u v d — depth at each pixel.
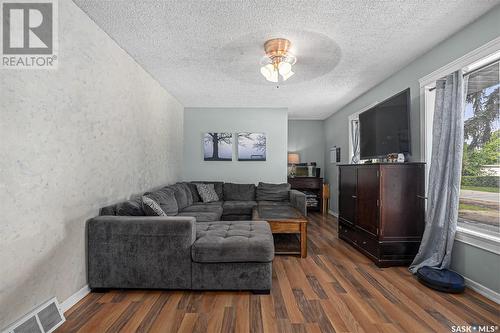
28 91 1.58
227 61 3.07
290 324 1.71
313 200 6.24
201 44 2.65
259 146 5.39
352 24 2.28
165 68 3.28
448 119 2.44
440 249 2.45
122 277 2.15
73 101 1.97
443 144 2.46
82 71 2.08
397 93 3.19
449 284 2.14
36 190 1.63
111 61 2.53
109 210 2.34
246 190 5.03
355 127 4.92
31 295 1.59
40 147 1.66
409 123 2.88
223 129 5.39
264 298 2.08
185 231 2.15
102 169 2.37
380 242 2.78
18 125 1.51
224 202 4.71
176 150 4.83
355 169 3.40
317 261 2.93
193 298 2.08
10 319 1.46
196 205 4.29
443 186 2.48
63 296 1.87
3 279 1.42
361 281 2.40
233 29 2.37
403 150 2.96
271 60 2.80
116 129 2.63
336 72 3.43
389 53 2.86
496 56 2.09
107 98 2.45
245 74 3.51
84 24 2.10
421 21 2.24
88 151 2.16
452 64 2.42
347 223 3.65
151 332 1.63
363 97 4.43
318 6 2.04
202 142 5.38
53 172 1.77
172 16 2.16
